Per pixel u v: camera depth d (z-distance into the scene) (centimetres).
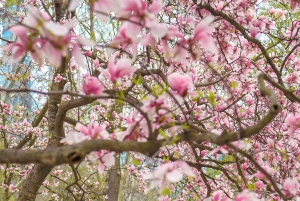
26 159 131
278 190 151
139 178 641
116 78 162
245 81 372
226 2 330
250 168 333
